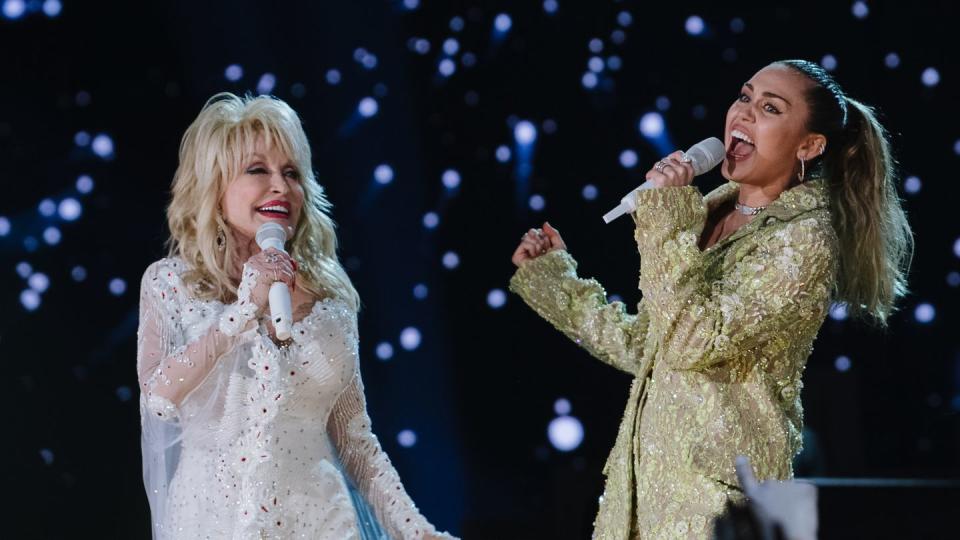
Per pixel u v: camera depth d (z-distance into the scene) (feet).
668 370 31.22
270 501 30.45
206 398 31.01
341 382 32.65
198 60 74.54
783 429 30.83
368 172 77.20
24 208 74.23
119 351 73.77
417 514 33.30
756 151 32.60
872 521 24.35
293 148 33.06
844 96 33.37
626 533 31.42
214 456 30.76
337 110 76.07
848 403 61.00
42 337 72.95
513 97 75.92
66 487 68.69
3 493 67.77
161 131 74.95
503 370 78.64
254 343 31.07
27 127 73.92
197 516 30.45
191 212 32.60
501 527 59.93
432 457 78.13
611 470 32.60
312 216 34.30
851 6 69.36
